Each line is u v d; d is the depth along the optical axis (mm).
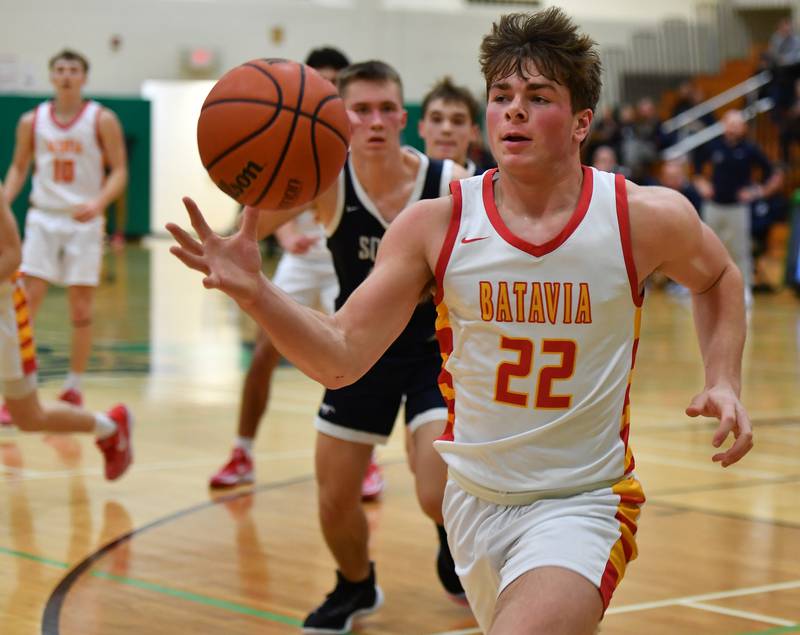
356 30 27766
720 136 18234
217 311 16359
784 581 5078
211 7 27062
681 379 10930
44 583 4879
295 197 2840
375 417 4477
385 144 4480
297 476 6965
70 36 26047
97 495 6422
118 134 9086
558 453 2963
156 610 4586
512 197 3010
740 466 7383
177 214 28484
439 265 3004
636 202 2996
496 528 2994
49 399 9109
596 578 2781
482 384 3008
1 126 24672
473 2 28562
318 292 7246
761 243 19875
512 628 2631
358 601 4535
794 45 24562
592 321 2945
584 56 2912
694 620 4547
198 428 8320
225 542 5586
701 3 29828
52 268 8820
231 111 2770
